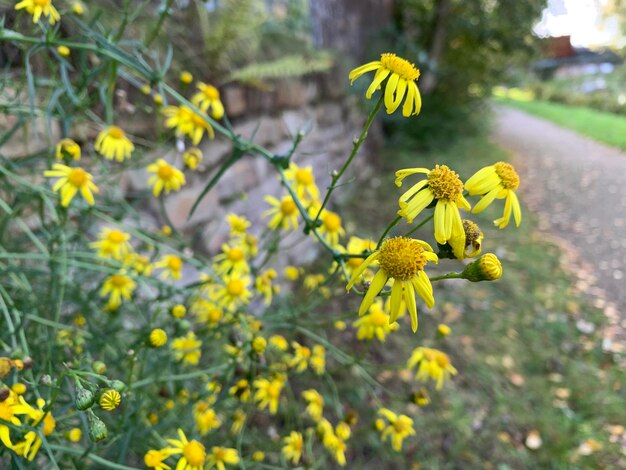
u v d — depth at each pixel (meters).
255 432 0.25
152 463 0.14
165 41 0.28
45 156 0.18
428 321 0.41
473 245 0.11
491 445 0.31
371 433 0.30
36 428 0.11
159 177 0.20
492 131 1.26
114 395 0.11
